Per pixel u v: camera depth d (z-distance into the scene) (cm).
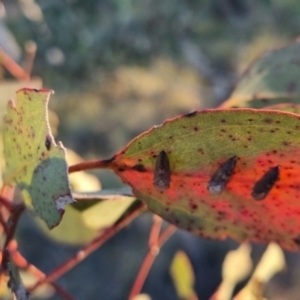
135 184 25
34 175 23
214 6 135
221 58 139
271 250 33
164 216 25
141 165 24
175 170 24
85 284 154
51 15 96
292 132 23
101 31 106
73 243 31
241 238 25
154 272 160
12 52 54
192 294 35
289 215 25
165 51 123
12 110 24
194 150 24
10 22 88
